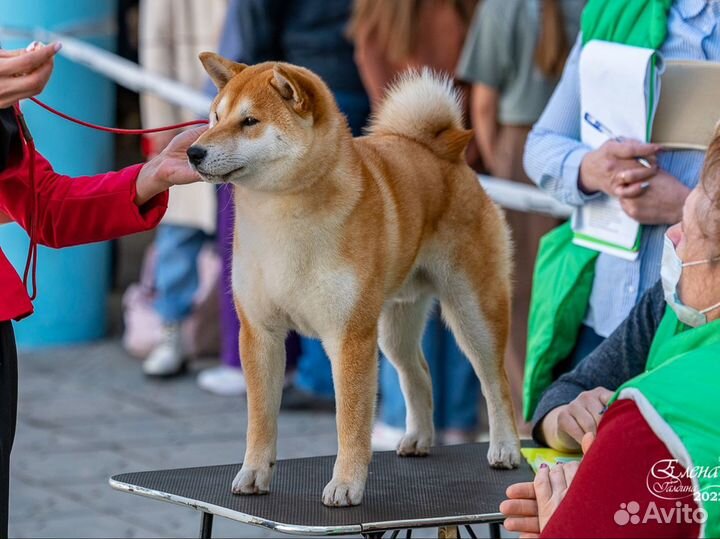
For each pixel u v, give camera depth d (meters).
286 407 10.92
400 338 5.76
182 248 11.80
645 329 5.11
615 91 5.70
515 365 9.25
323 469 5.16
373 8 9.37
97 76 12.80
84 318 13.30
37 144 12.56
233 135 4.82
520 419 9.24
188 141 5.01
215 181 4.84
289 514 4.43
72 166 12.77
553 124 6.34
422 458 5.54
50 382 11.75
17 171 4.36
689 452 3.28
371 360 4.97
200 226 11.51
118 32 15.21
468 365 9.42
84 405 11.02
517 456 5.36
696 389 3.40
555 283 6.07
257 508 4.51
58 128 12.63
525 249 9.16
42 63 4.13
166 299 11.89
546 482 4.15
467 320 5.73
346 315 4.95
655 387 3.43
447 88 5.93
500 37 9.12
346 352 4.95
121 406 11.01
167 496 4.69
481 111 9.40
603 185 5.74
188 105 10.89
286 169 4.82
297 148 4.82
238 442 9.96
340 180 4.93
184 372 12.12
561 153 6.04
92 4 12.80
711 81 5.54
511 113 9.25
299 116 4.86
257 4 10.13
